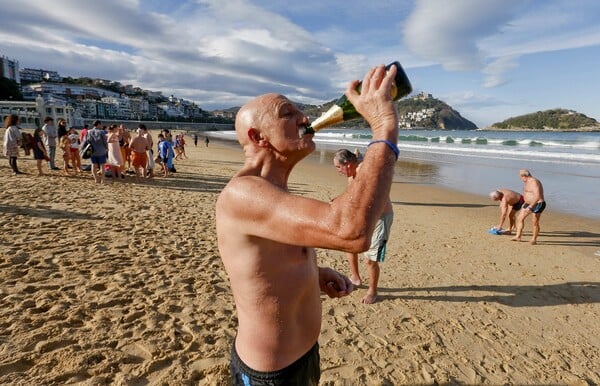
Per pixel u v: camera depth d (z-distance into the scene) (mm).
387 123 1079
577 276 5777
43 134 12711
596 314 4598
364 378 3178
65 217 7027
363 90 1146
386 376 3221
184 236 6547
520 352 3738
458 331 4051
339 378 3158
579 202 11742
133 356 3135
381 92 1101
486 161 23719
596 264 6359
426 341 3809
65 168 12008
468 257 6543
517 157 25891
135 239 6121
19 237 5727
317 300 1574
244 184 1236
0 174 11164
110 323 3598
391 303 4625
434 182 15867
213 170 17562
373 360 3436
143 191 10422
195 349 3301
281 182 1370
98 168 11891
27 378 2771
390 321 4172
